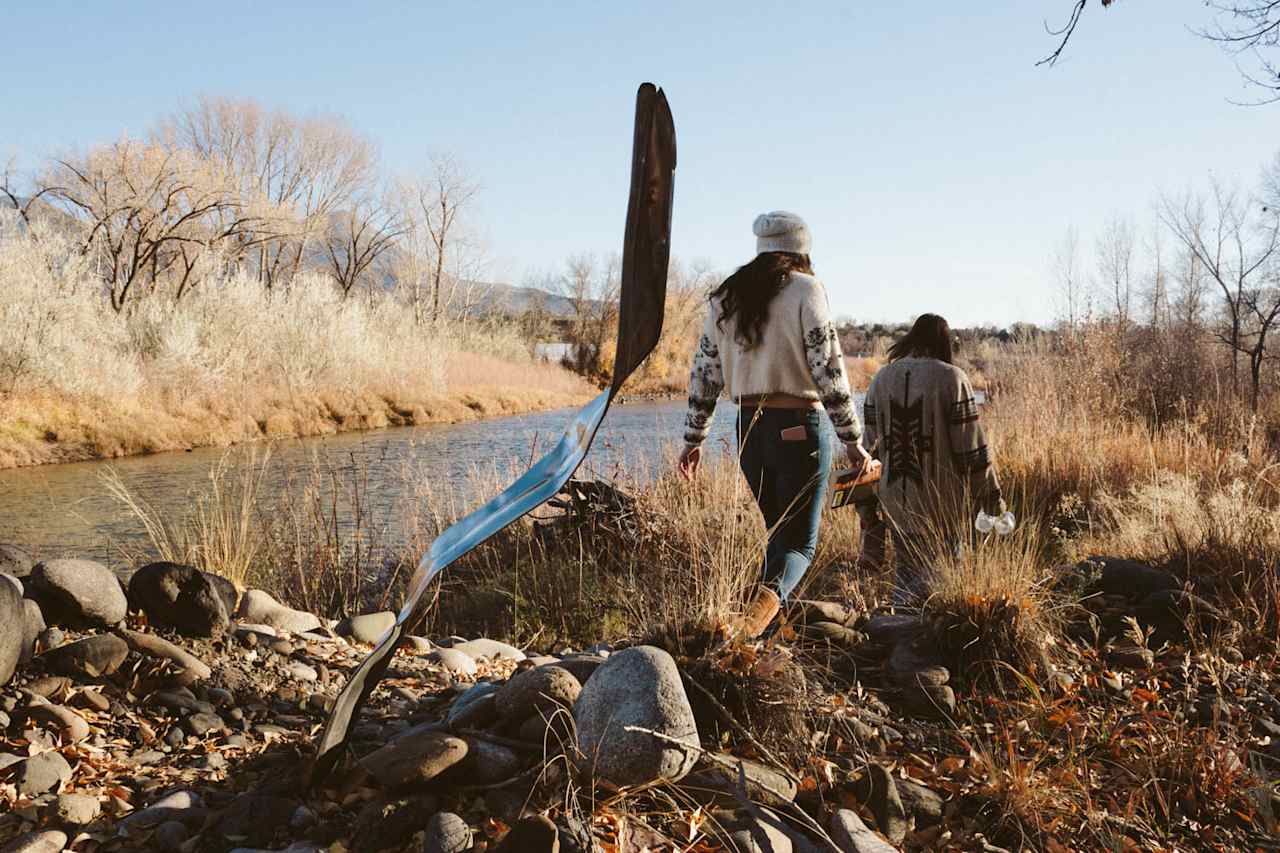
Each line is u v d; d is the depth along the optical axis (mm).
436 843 1931
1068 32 4402
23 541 8891
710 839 2092
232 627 3219
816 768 2467
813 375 3023
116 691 2648
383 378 26844
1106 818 2373
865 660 3275
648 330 1855
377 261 51000
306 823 2057
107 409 17859
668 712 2152
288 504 7172
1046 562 4742
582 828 1919
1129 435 8391
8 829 1971
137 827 2010
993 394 10344
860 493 4734
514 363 42656
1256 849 2328
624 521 6195
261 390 22578
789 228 3135
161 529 6164
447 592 5891
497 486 7754
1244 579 3848
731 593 2939
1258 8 4434
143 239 28609
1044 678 3129
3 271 18203
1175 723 2797
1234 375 12125
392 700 2924
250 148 43688
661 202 1813
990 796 2445
